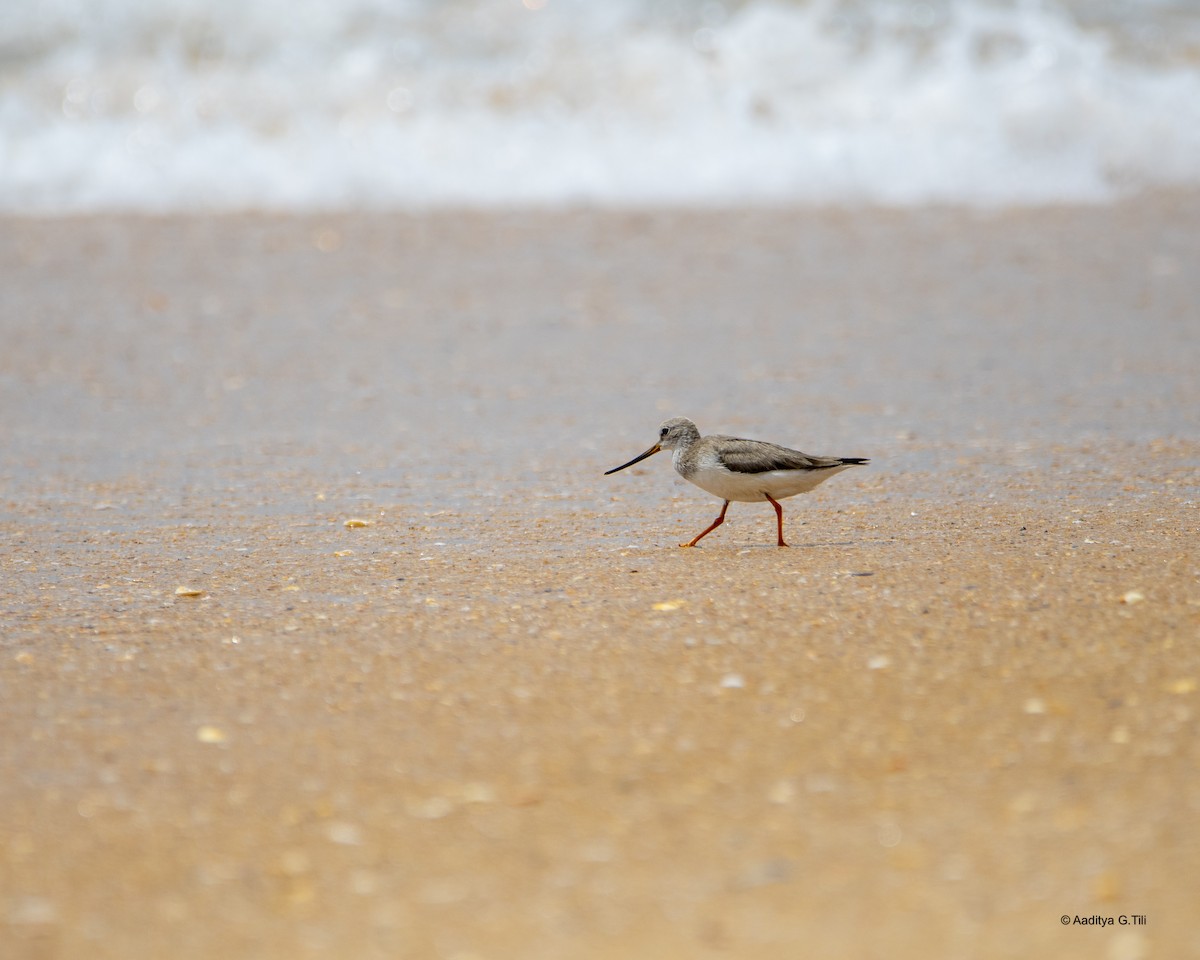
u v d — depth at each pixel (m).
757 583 12.33
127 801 8.63
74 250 28.89
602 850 7.98
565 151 33.91
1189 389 20.67
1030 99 35.03
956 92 35.28
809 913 7.34
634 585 12.45
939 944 7.06
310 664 10.73
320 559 13.80
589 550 13.91
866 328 24.53
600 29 37.34
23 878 7.80
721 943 7.12
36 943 7.22
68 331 24.44
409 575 13.11
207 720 9.74
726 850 7.95
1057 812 8.19
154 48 36.44
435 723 9.61
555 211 31.86
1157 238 29.36
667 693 9.98
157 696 10.17
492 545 14.23
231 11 37.09
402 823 8.33
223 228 30.55
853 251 29.06
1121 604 11.38
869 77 35.94
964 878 7.59
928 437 18.67
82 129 33.84
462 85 35.69
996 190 32.91
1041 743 9.02
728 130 34.47
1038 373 21.78
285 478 17.34
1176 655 10.28
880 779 8.66
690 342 23.98
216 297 26.41
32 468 17.88
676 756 9.05
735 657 10.56
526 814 8.39
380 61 36.31
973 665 10.25
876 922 7.25
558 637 11.12
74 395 21.36
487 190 32.97
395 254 29.03
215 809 8.52
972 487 16.19
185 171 32.97
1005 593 11.76
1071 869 7.62
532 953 7.09
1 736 9.52
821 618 11.30
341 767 9.02
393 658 10.80
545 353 23.48
